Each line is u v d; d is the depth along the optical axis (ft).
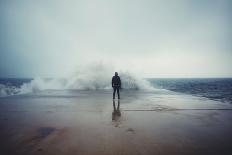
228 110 19.88
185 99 30.89
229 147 9.16
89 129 12.42
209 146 9.29
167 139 10.37
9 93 53.21
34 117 16.29
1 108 21.20
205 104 24.50
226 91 73.05
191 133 11.52
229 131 11.95
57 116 16.71
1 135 11.07
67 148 9.05
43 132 11.72
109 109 20.53
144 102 26.73
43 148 9.04
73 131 11.95
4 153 8.45
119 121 14.76
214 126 13.21
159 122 14.46
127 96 36.17
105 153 8.46
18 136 10.89
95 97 33.86
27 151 8.68
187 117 16.35
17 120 15.06
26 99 30.30
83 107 22.00
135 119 15.53
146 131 11.97
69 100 29.01
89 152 8.57
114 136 10.93
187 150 8.78
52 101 27.66
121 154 8.35
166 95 38.27
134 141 10.05
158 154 8.34
